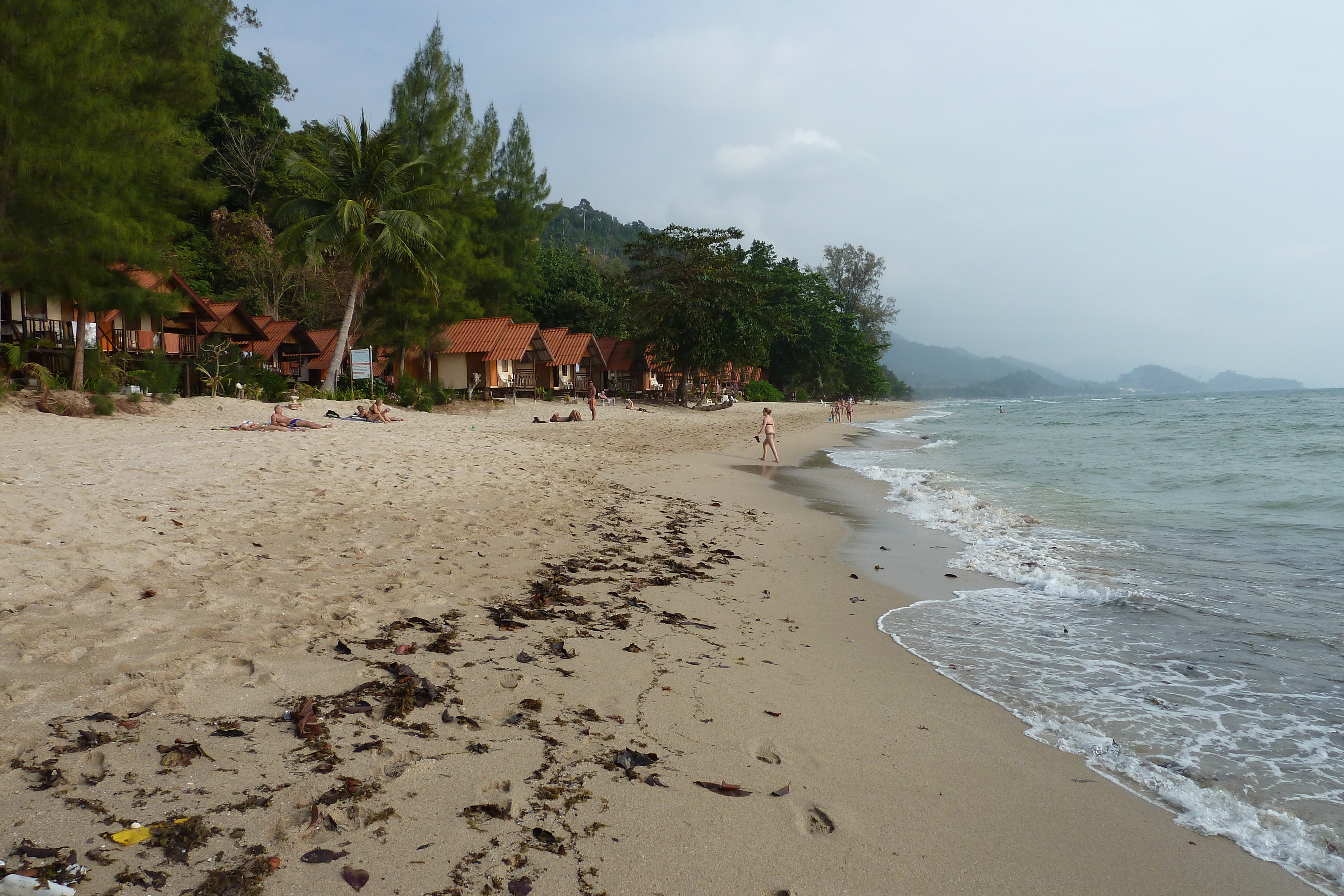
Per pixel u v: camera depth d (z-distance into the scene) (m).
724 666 5.10
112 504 7.80
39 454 11.20
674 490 14.03
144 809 2.76
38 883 2.29
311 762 3.22
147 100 20.17
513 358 39.34
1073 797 3.72
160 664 4.02
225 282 44.28
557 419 29.75
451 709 3.91
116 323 25.00
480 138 38.59
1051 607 7.29
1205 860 3.26
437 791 3.12
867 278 100.44
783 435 34.62
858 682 5.10
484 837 2.85
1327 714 4.82
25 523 6.64
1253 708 4.91
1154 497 14.69
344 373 30.62
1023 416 61.91
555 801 3.16
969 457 23.81
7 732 3.19
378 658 4.47
